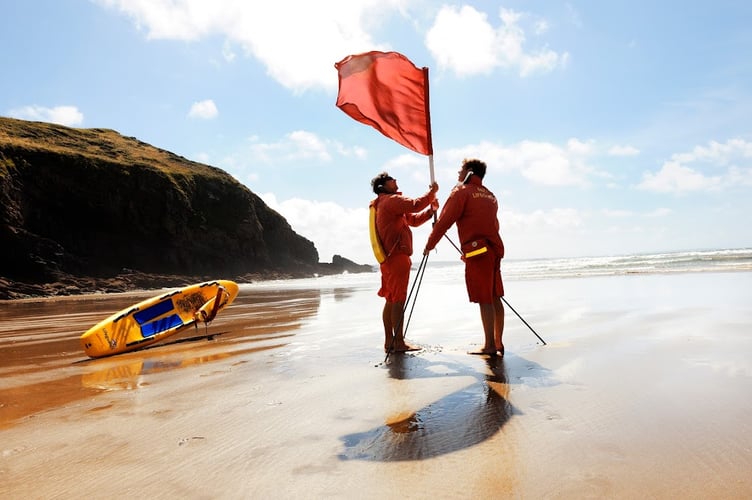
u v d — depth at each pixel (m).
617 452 1.96
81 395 3.27
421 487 1.73
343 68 4.43
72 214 42.47
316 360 4.20
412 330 5.92
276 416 2.64
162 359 4.67
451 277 25.52
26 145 41.59
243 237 54.34
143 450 2.20
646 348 4.01
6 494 1.79
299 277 58.28
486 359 3.91
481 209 4.25
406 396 2.92
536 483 1.72
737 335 4.39
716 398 2.60
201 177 54.44
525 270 28.77
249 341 5.58
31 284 34.88
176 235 47.56
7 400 3.16
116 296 26.97
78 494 1.77
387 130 4.55
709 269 17.36
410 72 4.58
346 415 2.61
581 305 7.66
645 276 15.40
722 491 1.61
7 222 36.47
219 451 2.16
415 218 5.04
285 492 1.73
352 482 1.79
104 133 60.03
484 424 2.37
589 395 2.76
